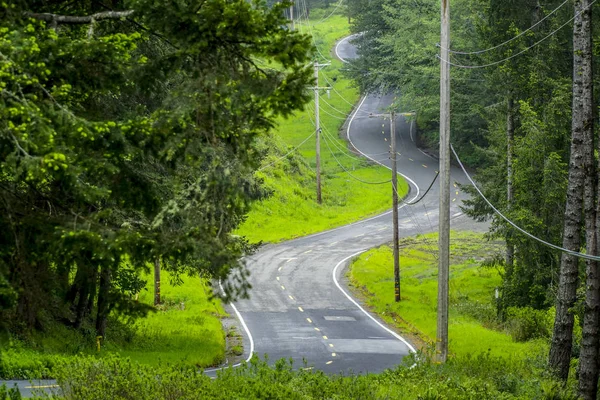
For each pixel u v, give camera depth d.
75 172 18.55
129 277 58.44
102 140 20.45
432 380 42.59
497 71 75.31
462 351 65.38
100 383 26.86
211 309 85.94
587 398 46.09
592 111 47.72
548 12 71.56
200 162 20.45
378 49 175.50
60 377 28.33
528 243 72.56
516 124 84.69
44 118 18.67
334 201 146.88
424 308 86.25
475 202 87.06
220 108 20.92
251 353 67.25
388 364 62.81
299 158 161.00
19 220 19.64
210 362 60.19
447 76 58.16
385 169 163.25
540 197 72.44
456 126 149.12
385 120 199.38
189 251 19.91
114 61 20.72
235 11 20.17
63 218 19.97
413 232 127.81
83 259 20.08
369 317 84.25
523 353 62.72
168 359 57.50
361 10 191.25
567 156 72.44
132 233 19.64
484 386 41.50
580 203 49.59
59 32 22.44
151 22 20.92
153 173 31.67
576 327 65.50
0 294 17.22
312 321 81.81
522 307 78.56
